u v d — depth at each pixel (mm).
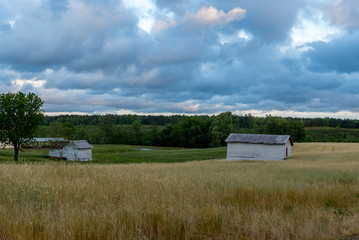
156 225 7320
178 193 10531
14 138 43750
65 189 9703
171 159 67938
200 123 117250
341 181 17734
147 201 8672
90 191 9672
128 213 7594
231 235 7152
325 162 39312
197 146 115875
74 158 59938
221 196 11000
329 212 9523
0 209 7371
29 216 7059
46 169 13984
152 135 131000
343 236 7508
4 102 43562
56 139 61125
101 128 137000
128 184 11133
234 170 23859
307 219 8469
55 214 7348
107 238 6383
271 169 25266
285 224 7711
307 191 12867
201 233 6941
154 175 16281
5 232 6227
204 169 24766
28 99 45031
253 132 123812
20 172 12594
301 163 36719
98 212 7609
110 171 15023
